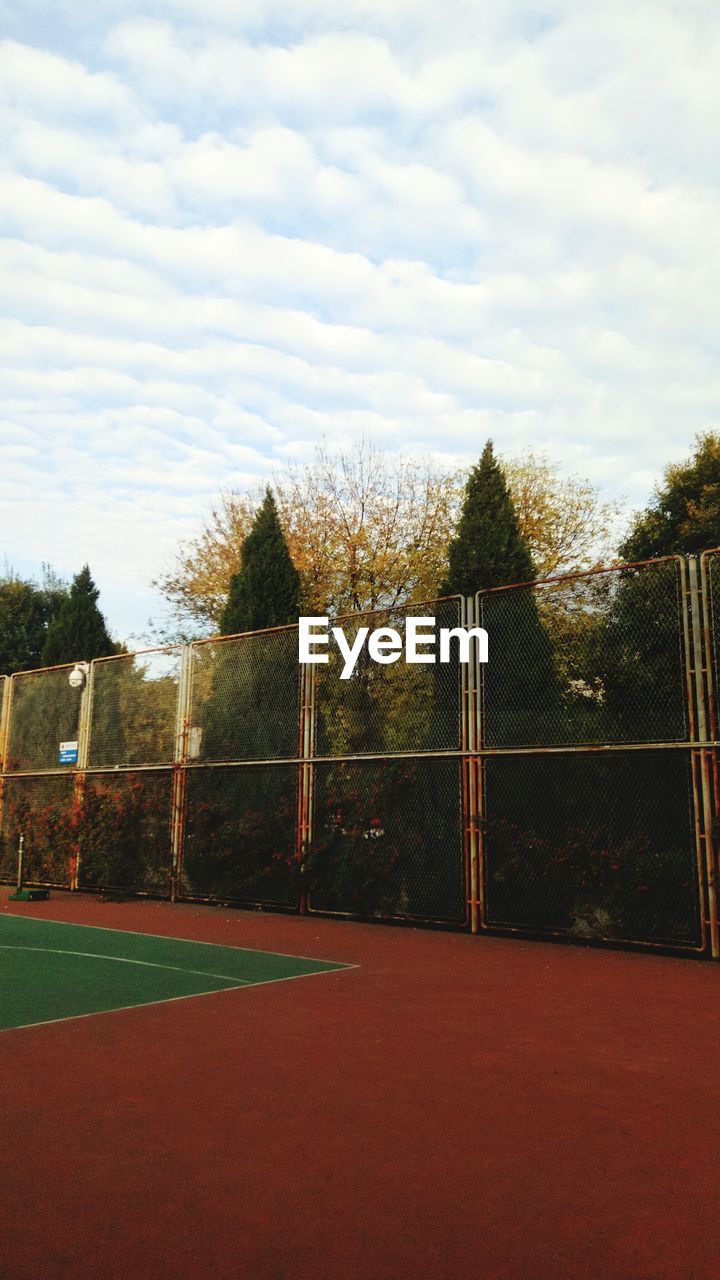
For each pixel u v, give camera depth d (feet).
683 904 33.27
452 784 41.04
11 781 66.74
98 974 30.60
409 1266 10.89
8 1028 23.02
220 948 36.06
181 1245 11.40
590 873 35.50
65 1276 10.64
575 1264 10.93
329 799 46.06
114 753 58.65
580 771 36.58
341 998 26.50
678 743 33.68
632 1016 23.95
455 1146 14.66
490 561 49.32
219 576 95.81
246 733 50.72
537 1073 18.76
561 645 38.11
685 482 91.97
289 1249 11.30
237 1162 14.05
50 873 61.77
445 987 28.04
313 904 46.01
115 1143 14.88
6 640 119.55
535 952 34.58
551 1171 13.64
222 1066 19.36
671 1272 10.73
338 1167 13.84
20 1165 13.97
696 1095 17.28
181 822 53.57
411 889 42.01
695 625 33.88
